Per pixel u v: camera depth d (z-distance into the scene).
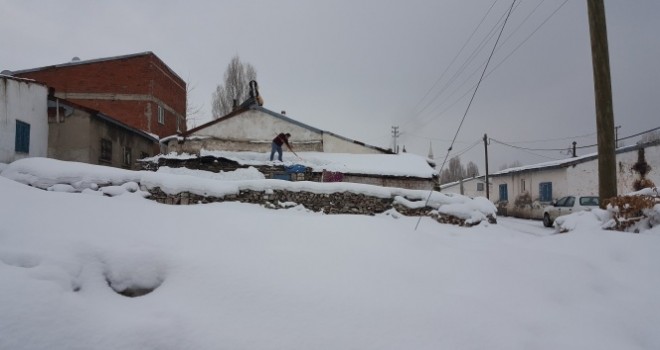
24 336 1.62
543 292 2.77
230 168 12.92
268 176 13.27
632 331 2.41
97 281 2.19
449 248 3.46
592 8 7.36
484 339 2.04
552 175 19.50
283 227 3.38
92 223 2.84
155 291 2.22
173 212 3.51
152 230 2.94
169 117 21.09
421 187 15.40
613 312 2.62
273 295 2.17
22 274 1.93
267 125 17.73
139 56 18.53
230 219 3.52
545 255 3.58
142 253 2.43
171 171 11.61
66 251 2.29
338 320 2.04
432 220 8.65
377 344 1.92
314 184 8.55
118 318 1.89
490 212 9.04
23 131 9.80
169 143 17.23
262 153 16.66
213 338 1.83
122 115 18.16
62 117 11.27
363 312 2.11
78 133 11.47
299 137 18.03
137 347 1.72
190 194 7.55
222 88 27.61
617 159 17.55
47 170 6.72
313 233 3.25
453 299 2.37
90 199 3.47
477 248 3.82
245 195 8.10
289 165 13.51
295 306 2.10
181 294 2.15
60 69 18.05
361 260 2.77
